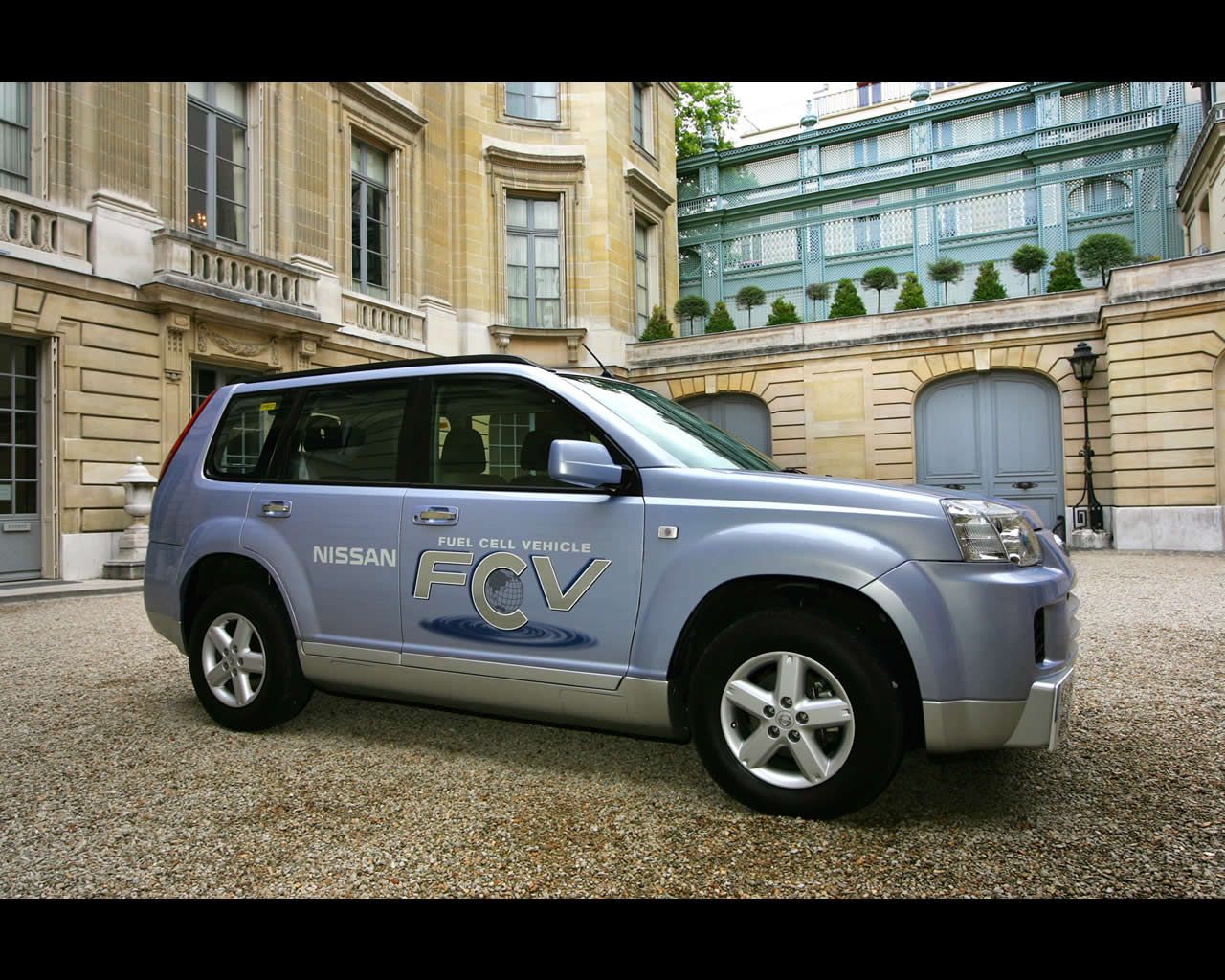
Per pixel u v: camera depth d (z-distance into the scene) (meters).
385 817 2.81
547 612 3.08
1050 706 2.54
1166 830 2.64
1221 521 14.79
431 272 18.67
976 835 2.61
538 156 20.31
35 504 11.17
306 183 15.47
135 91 12.27
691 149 28.56
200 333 12.98
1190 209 20.05
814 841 2.56
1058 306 17.16
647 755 3.49
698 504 2.90
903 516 2.66
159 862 2.48
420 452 3.53
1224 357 14.87
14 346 10.95
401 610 3.39
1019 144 22.98
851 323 19.03
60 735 3.85
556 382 3.32
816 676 2.72
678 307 23.53
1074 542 16.23
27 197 10.75
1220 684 4.62
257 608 3.75
